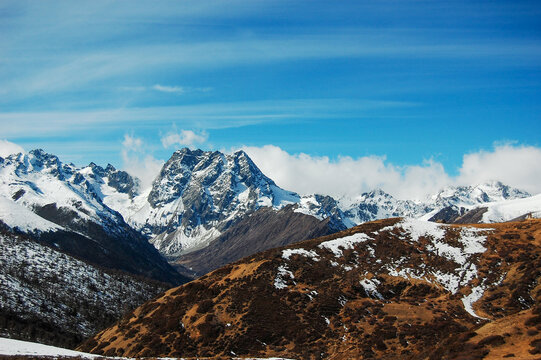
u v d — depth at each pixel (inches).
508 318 3282.5
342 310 5032.0
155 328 5147.6
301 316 4906.5
